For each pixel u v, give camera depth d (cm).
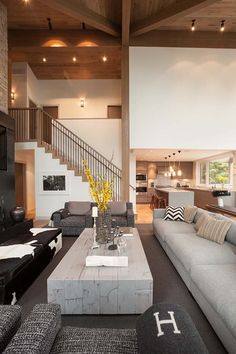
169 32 665
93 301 210
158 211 479
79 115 904
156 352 88
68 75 871
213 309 181
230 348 155
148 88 682
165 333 95
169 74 682
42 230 378
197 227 354
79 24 627
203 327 192
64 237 461
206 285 192
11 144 506
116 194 697
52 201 678
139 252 273
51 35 649
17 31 647
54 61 772
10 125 501
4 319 119
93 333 130
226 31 664
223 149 698
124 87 666
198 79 683
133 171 800
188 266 241
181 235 330
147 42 665
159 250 385
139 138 686
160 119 684
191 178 1228
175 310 112
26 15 581
